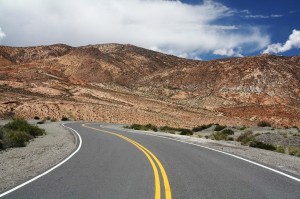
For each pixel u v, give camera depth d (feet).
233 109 336.08
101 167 40.09
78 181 31.65
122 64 598.34
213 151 58.65
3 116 191.01
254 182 31.55
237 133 129.18
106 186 29.53
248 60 480.64
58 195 26.30
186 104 370.12
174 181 31.83
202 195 26.45
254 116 312.50
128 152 56.03
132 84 510.58
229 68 474.90
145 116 252.01
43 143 71.31
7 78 319.27
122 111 255.91
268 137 99.19
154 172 36.65
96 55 592.60
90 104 256.73
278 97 401.49
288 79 445.37
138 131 122.21
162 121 243.40
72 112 229.66
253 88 425.69
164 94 423.23
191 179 32.86
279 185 30.32
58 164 42.32
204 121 260.83
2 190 28.04
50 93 288.10
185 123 246.47
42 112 216.54
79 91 315.58
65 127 132.26
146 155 51.93
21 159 47.09
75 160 46.06
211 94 427.33
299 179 33.17
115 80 528.63
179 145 69.72
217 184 30.58
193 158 48.83
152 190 28.04
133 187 29.17
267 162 45.68
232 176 34.58
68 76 385.91
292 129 149.59
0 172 36.65
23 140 68.39
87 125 155.53
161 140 82.33
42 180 32.09
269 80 437.99
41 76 344.69
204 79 472.03
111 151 57.47
